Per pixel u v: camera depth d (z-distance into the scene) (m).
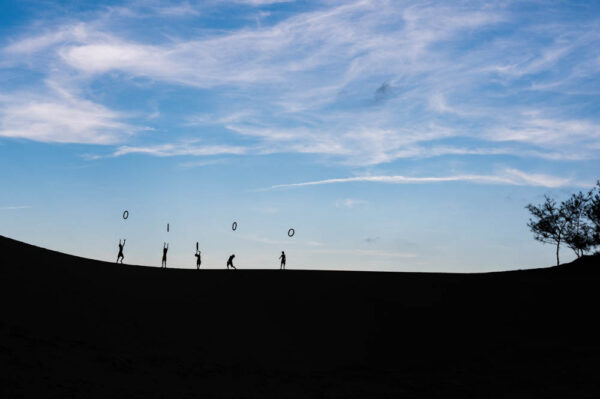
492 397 17.80
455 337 27.86
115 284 31.95
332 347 26.91
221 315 29.52
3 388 15.15
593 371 20.34
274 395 18.48
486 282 36.12
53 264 32.22
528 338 27.11
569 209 49.56
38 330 22.62
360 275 37.69
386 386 20.70
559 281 35.38
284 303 31.94
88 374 18.19
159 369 20.56
